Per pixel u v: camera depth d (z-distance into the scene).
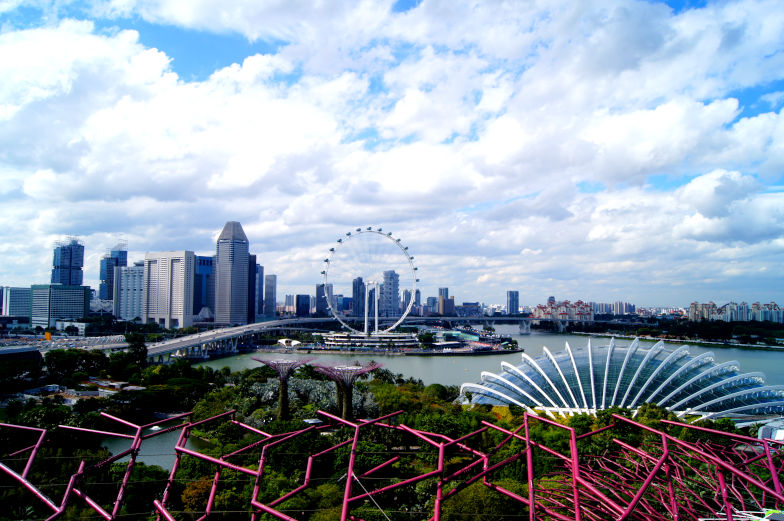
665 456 50.06
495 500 79.69
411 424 142.62
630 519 52.16
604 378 171.38
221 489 93.56
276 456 110.81
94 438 127.00
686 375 172.88
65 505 48.72
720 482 50.81
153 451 133.12
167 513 50.47
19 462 99.56
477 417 140.25
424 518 84.00
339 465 108.12
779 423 87.00
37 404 176.25
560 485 64.38
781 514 47.41
